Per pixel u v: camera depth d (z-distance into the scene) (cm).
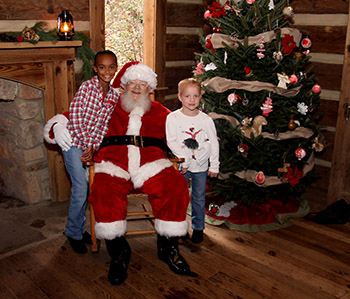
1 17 271
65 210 319
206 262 250
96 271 237
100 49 336
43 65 296
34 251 256
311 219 320
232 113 285
